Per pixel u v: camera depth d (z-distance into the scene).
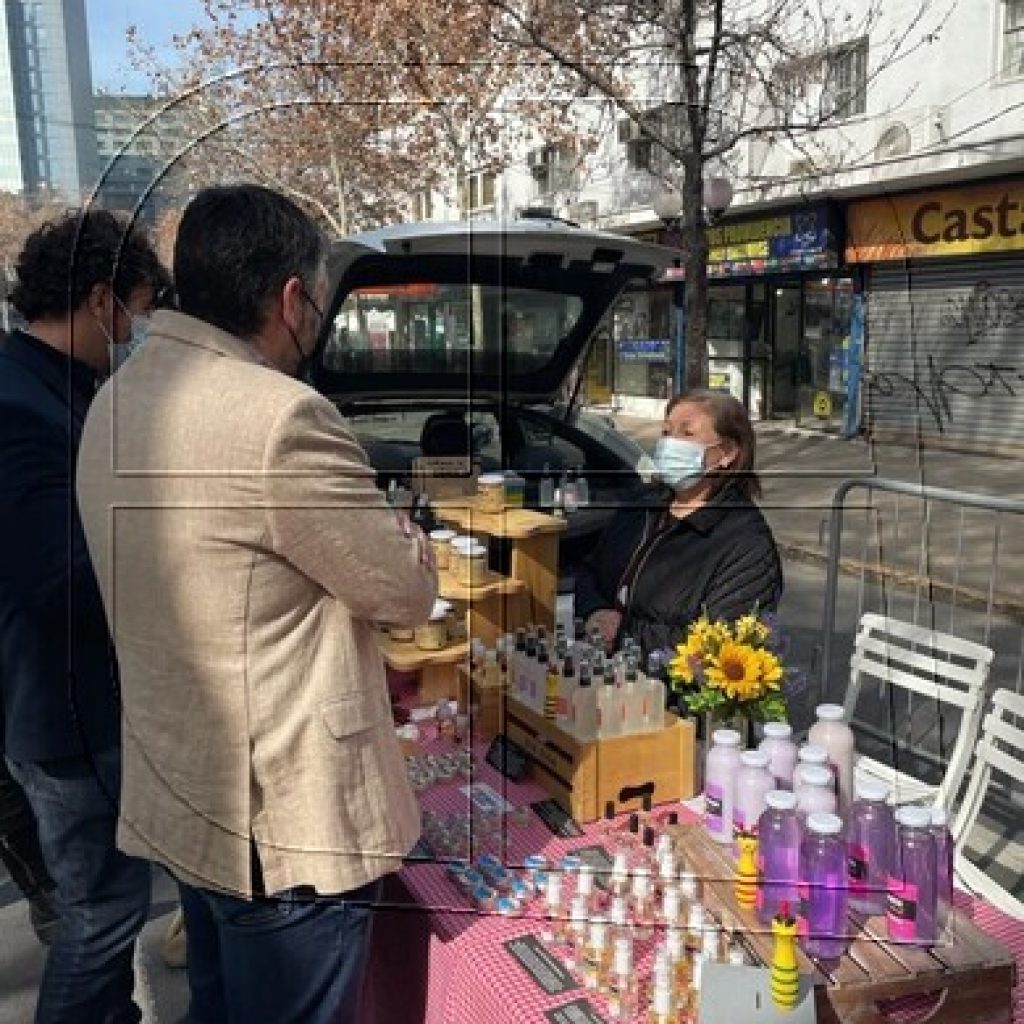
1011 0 8.80
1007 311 8.88
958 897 1.74
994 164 8.88
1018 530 4.26
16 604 1.80
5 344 1.82
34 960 2.64
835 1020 1.38
